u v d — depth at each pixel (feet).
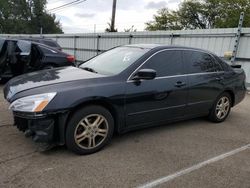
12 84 12.21
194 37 36.01
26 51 24.72
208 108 16.31
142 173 10.20
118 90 11.84
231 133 15.38
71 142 10.97
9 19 181.78
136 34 44.52
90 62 15.16
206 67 15.93
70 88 10.84
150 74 12.01
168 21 138.72
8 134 13.05
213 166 11.09
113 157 11.39
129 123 12.66
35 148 11.71
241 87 18.21
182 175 10.23
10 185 8.92
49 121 10.44
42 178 9.44
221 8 121.60
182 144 13.25
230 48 32.32
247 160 11.84
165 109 13.79
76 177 9.64
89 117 11.38
